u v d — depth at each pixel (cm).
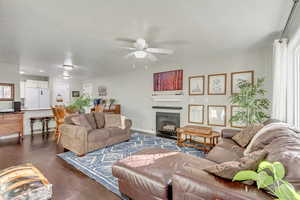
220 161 207
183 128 384
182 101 461
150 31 246
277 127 184
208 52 359
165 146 382
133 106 601
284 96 247
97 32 249
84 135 318
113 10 187
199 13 194
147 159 193
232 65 375
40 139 434
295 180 89
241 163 117
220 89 392
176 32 251
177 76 468
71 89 861
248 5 177
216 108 398
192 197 112
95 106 647
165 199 142
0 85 451
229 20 212
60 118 452
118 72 633
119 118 420
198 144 396
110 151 344
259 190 96
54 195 190
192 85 440
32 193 161
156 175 154
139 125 580
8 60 428
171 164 178
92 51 347
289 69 244
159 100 511
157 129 521
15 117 427
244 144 240
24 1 167
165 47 325
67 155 319
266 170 92
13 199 150
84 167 265
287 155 105
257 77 340
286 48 245
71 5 176
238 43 302
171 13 194
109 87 708
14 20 210
